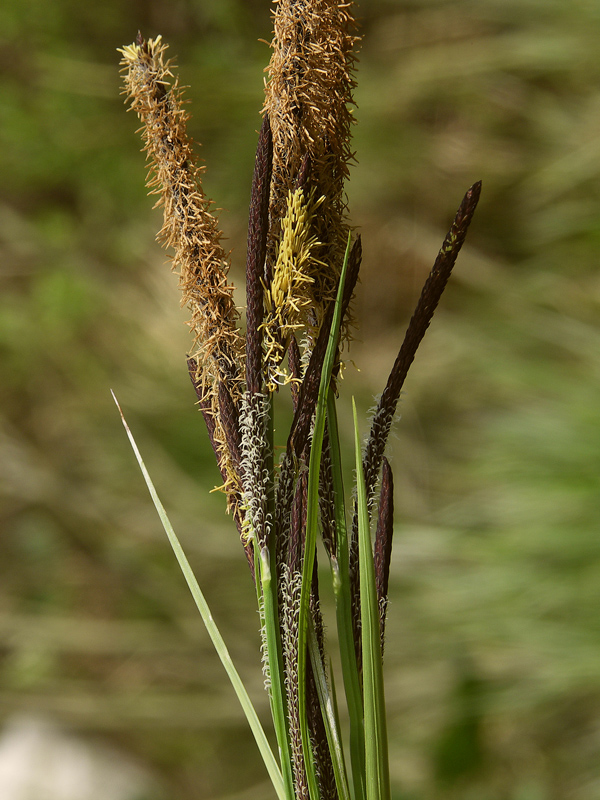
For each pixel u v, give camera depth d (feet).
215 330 1.22
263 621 1.23
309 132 1.20
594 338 3.21
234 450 1.22
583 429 2.86
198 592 1.26
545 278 3.62
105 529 4.57
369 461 1.23
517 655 2.91
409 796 2.97
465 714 2.97
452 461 3.69
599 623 2.74
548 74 4.00
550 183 3.75
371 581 1.21
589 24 3.65
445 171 4.35
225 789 3.67
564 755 2.97
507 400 3.43
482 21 4.39
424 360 4.09
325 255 1.21
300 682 1.22
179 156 1.21
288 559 1.22
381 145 4.42
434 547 3.17
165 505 4.17
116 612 4.35
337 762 1.23
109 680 4.14
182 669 4.05
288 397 3.73
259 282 1.20
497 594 2.90
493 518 3.10
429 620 3.09
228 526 4.01
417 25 4.55
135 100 1.21
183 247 1.21
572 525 2.78
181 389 4.52
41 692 4.12
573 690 2.88
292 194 1.20
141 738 3.90
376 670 1.21
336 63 1.20
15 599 4.56
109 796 3.58
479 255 4.09
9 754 3.76
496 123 4.27
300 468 1.22
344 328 1.22
